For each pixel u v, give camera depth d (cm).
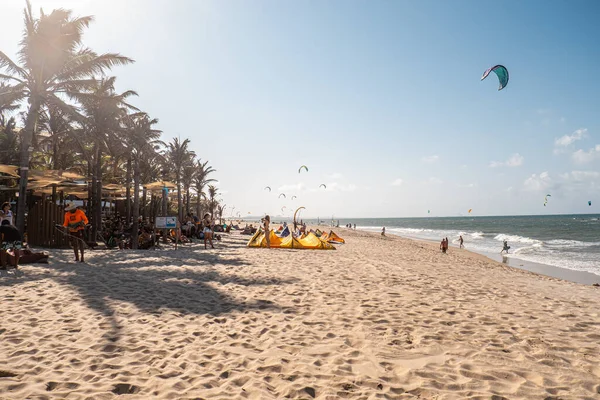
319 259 1219
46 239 1286
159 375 316
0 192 2100
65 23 1574
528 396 284
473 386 301
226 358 360
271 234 1708
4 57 1449
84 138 1747
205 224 1480
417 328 461
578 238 5044
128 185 2300
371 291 688
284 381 310
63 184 1912
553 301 640
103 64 1608
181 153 3288
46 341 391
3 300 551
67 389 287
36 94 1491
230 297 623
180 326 457
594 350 385
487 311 550
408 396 284
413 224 13825
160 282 728
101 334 417
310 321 489
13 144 2350
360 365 346
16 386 287
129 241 1529
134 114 2145
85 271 821
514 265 2242
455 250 3109
